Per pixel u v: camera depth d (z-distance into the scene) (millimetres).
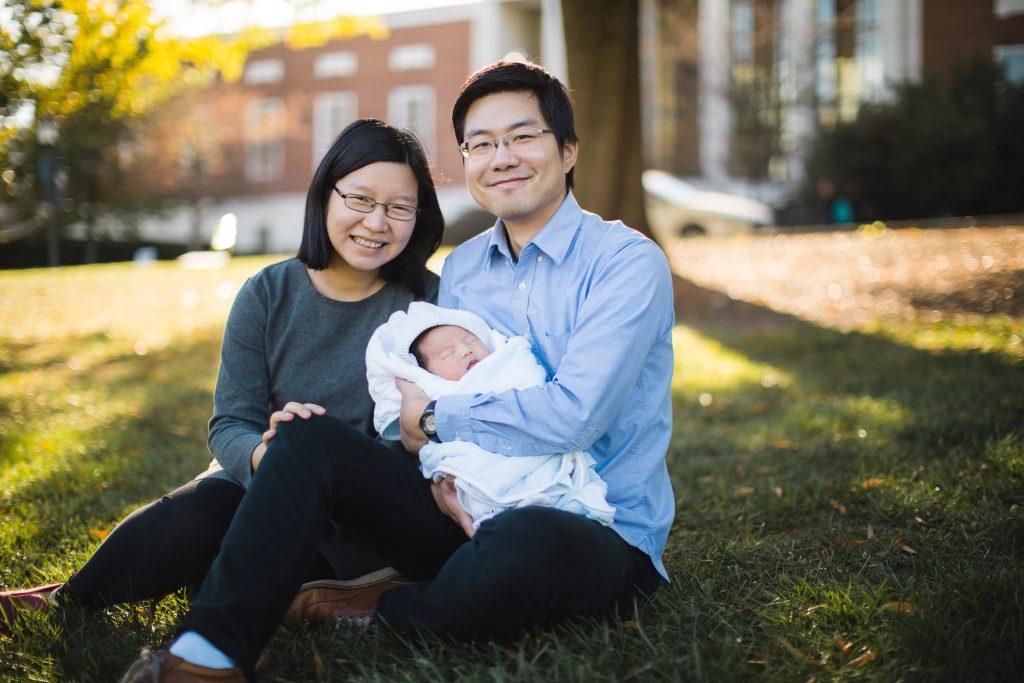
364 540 2119
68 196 13586
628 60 9578
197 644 1682
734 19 23578
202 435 4754
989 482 3068
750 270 10547
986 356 5672
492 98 2207
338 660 1988
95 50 5656
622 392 2061
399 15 25078
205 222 25391
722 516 3127
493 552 1855
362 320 2434
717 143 23812
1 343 7875
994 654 1889
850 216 17688
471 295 2426
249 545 1775
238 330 2332
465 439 2088
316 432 1929
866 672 1858
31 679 1927
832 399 5035
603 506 2002
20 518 3141
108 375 6660
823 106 21844
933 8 20359
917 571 2475
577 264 2229
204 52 7168
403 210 2303
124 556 2131
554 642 1967
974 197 16531
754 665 1914
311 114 26297
